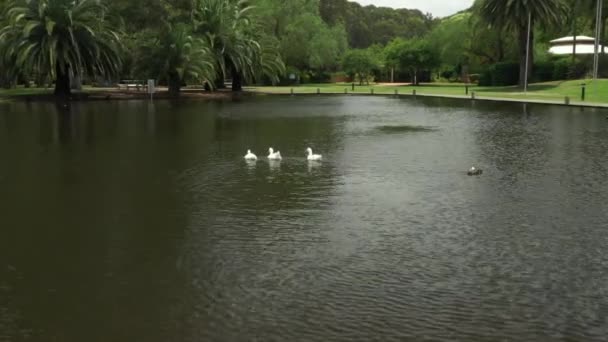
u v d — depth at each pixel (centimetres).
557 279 872
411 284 852
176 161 1927
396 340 686
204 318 742
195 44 6338
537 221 1188
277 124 3231
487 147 2248
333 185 1536
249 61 6969
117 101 5559
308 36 9462
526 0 6088
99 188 1498
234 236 1083
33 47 5197
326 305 780
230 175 1678
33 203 1346
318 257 966
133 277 881
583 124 3092
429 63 9606
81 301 797
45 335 700
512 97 5353
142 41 6438
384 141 2456
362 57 10119
